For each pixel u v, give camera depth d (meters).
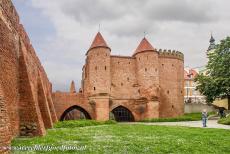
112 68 61.69
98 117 56.31
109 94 58.09
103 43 59.12
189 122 48.12
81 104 58.12
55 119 44.44
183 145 16.34
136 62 63.47
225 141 18.44
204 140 18.83
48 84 50.00
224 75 53.75
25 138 18.69
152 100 60.22
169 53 67.19
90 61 58.97
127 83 62.19
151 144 16.48
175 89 66.56
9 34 18.38
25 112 20.20
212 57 57.78
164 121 55.16
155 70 61.97
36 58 31.80
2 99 12.36
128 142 17.22
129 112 62.00
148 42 63.88
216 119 53.88
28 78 20.95
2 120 11.95
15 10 20.64
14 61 19.59
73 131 26.88
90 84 58.16
